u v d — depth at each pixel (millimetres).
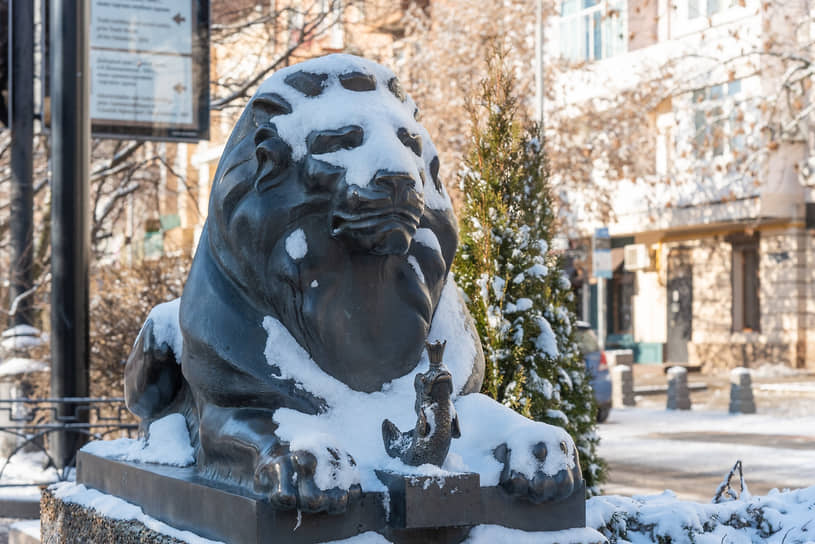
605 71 25297
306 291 3119
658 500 4465
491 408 3264
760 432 13812
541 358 5367
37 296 13102
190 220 28547
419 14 23078
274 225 3135
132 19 9883
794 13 22547
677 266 28500
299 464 2740
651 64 24703
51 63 8664
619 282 31062
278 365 3156
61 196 8500
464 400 3344
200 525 3143
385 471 2941
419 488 2832
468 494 2912
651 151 25969
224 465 3262
